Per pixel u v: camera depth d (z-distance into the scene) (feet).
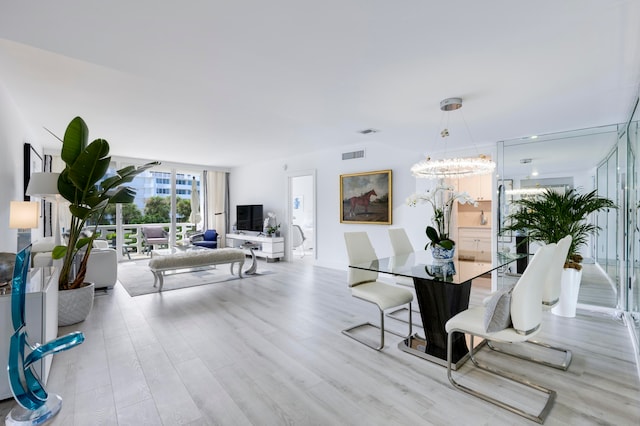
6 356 6.34
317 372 7.51
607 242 13.01
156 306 12.59
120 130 15.57
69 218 20.38
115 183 10.95
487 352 8.61
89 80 9.50
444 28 5.62
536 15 5.18
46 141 17.57
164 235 25.14
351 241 10.36
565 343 9.18
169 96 10.87
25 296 6.41
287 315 11.55
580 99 9.09
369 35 5.86
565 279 11.41
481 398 6.46
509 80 7.85
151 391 6.70
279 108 10.07
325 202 21.03
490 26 5.55
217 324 10.62
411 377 7.32
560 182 13.16
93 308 12.29
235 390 6.75
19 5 4.84
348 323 10.77
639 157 9.15
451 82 8.02
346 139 17.70
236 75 7.60
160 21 5.36
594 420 5.81
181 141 18.12
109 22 5.38
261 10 5.07
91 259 14.34
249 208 25.77
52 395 6.33
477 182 20.35
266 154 22.50
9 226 10.36
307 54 6.59
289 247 23.81
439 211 9.94
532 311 6.36
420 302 8.97
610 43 6.07
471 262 10.07
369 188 18.51
